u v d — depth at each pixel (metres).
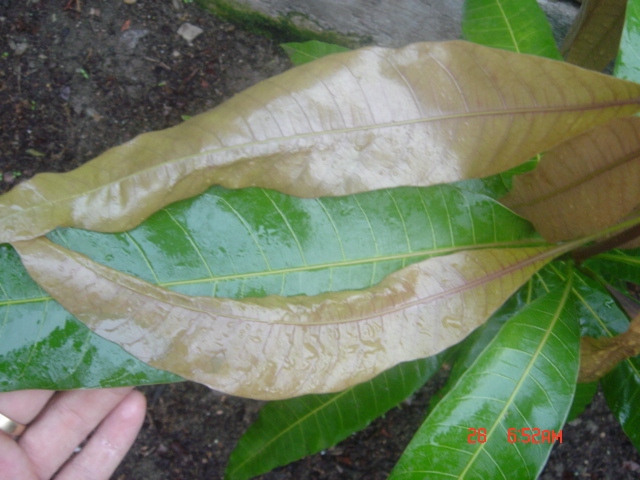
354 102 0.29
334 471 0.68
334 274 0.32
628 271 0.44
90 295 0.28
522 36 0.42
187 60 0.75
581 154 0.32
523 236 0.35
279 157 0.28
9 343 0.29
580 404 0.50
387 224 0.33
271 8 0.73
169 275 0.30
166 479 0.68
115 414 0.47
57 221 0.28
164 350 0.28
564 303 0.35
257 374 0.29
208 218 0.31
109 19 0.75
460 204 0.34
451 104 0.29
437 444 0.30
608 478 0.69
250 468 0.53
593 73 0.28
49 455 0.45
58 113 0.72
